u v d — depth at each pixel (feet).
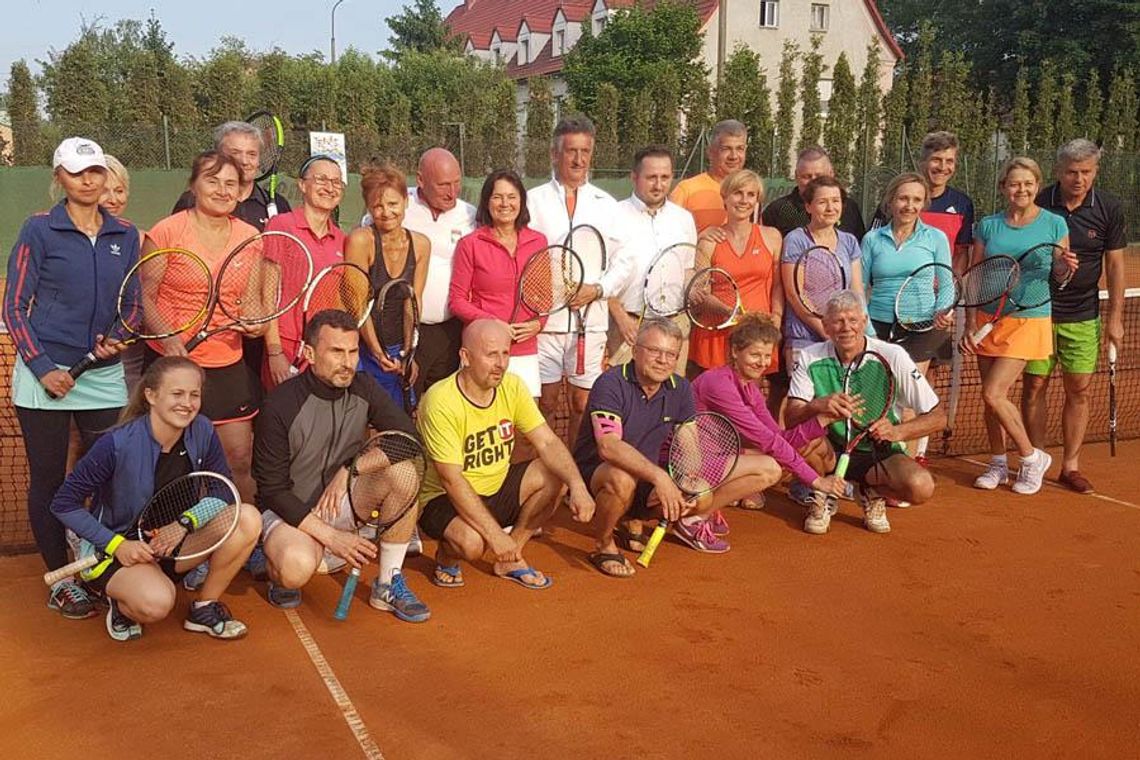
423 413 14.40
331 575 15.33
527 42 148.36
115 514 12.91
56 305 13.39
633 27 101.35
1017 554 16.63
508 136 82.28
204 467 13.43
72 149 12.96
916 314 19.36
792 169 92.07
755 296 19.06
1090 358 20.06
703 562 16.16
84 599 13.61
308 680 12.01
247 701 11.50
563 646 13.01
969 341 19.13
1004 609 14.40
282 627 13.50
